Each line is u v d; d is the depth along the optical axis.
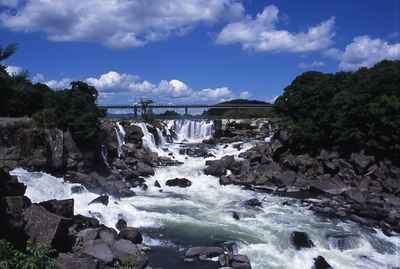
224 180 42.78
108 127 49.09
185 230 27.27
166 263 21.70
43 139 39.06
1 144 36.34
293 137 51.41
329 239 26.23
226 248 23.92
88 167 42.12
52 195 30.55
